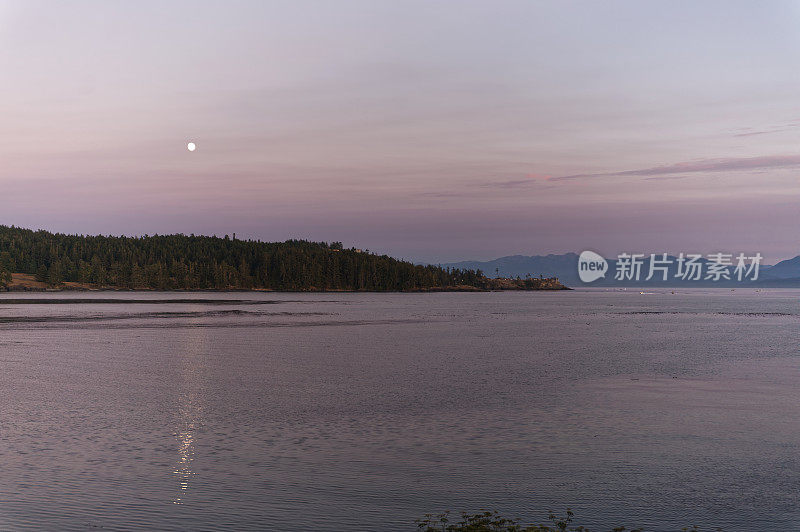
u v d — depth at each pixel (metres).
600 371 49.62
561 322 120.94
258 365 53.41
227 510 18.36
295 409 33.69
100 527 17.00
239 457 23.92
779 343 76.19
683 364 54.34
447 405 34.84
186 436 27.28
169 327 98.38
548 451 24.92
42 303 194.38
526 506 18.98
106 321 111.25
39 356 58.62
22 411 32.69
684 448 25.44
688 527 17.53
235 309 164.75
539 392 39.28
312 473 21.95
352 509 18.55
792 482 21.25
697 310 187.50
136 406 34.41
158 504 18.78
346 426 29.38
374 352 64.50
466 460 23.64
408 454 24.42
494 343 75.31
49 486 20.28
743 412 32.69
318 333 89.50
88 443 25.94
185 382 43.53
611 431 28.33
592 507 18.94
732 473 22.19
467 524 17.53
